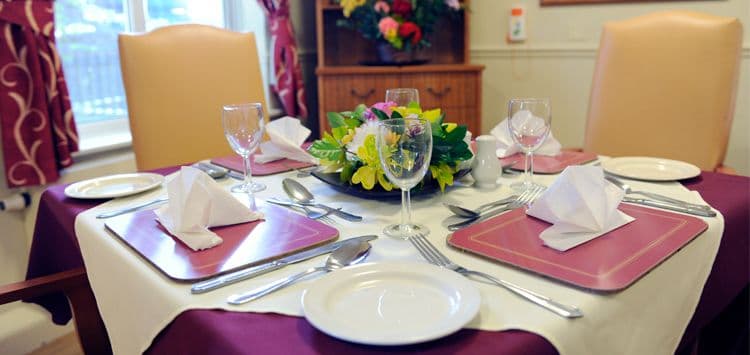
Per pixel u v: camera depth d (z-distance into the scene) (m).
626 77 1.72
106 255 0.88
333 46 3.09
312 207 1.02
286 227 0.90
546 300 0.62
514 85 3.01
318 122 3.26
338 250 0.78
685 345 0.92
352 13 2.76
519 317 0.59
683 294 0.80
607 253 0.75
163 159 1.73
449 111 2.74
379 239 0.84
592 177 0.85
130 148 2.26
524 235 0.83
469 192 1.11
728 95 1.55
